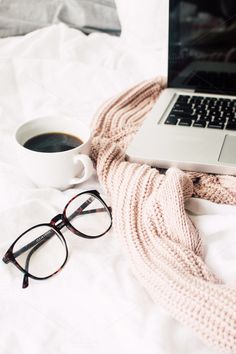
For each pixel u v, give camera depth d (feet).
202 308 1.24
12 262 1.46
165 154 1.78
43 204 1.67
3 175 1.82
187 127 1.95
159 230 1.53
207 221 1.60
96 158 1.85
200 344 1.25
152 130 1.93
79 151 1.68
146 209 1.57
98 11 3.10
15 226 1.60
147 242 1.50
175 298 1.29
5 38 3.02
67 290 1.38
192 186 1.69
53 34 2.89
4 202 1.70
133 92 2.36
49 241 1.55
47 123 1.82
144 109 2.31
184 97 2.22
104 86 2.55
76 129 1.82
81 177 1.79
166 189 1.57
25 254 1.50
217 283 1.38
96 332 1.28
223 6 2.11
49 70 2.63
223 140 1.86
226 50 2.17
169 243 1.48
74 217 1.65
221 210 1.68
